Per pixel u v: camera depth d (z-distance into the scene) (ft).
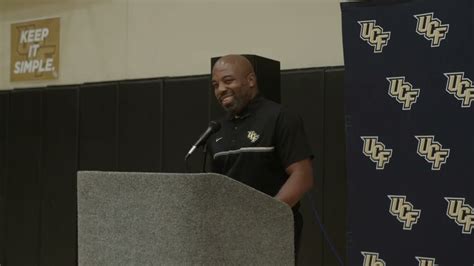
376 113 9.38
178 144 13.24
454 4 8.73
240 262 4.77
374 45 9.42
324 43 12.09
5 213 16.40
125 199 4.81
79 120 15.06
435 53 8.87
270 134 7.22
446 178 8.75
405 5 9.16
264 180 7.22
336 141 11.23
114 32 15.38
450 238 8.70
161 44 14.51
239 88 7.40
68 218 15.08
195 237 4.49
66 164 15.21
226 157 7.43
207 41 13.75
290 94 11.78
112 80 15.14
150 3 14.75
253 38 13.04
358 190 9.49
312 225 11.35
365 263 9.40
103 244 4.94
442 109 8.81
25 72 17.12
